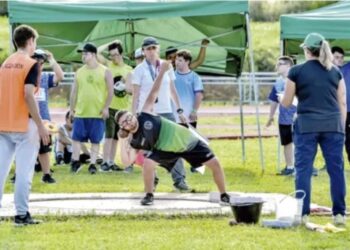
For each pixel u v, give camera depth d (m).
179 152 13.33
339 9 20.27
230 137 29.70
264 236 11.16
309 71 11.91
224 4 18.69
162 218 12.70
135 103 15.29
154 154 13.47
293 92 12.01
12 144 11.94
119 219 12.60
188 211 12.96
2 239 10.98
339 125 11.96
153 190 14.16
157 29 22.06
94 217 12.70
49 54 16.39
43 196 14.93
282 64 18.86
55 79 17.22
